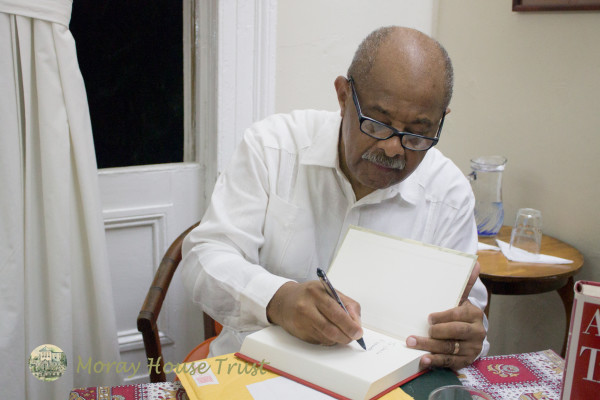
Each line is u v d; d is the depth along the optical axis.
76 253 1.57
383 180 1.09
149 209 1.91
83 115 1.49
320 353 0.90
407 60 1.02
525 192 2.08
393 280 1.01
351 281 1.02
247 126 1.96
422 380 0.91
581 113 1.86
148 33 1.88
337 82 1.16
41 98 1.42
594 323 0.74
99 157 1.88
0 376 1.43
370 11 2.13
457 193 1.36
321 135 1.29
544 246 1.92
